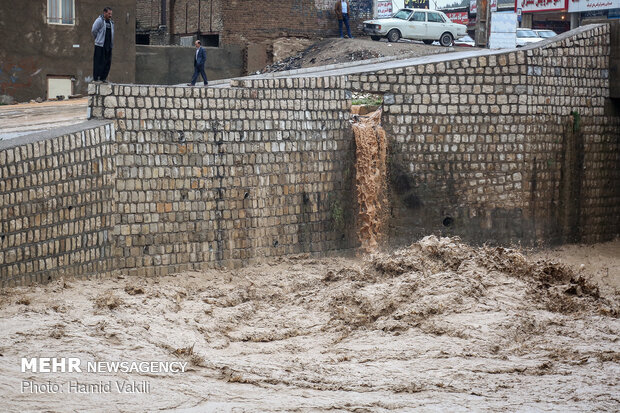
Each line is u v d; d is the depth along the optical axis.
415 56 79.31
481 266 43.62
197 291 45.50
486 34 82.44
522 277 43.50
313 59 85.25
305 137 53.88
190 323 37.72
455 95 57.75
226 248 50.69
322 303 41.28
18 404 26.12
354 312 39.53
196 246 49.59
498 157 58.78
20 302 37.84
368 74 56.31
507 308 39.41
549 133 60.28
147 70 85.69
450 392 29.47
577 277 44.66
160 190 48.09
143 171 47.47
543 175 60.25
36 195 41.16
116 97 46.56
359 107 57.34
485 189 58.69
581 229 62.75
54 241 42.41
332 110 55.12
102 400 27.14
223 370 31.28
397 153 57.03
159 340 34.53
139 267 47.53
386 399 28.50
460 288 40.16
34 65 78.19
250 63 89.38
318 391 29.27
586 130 62.09
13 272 40.16
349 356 33.81
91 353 31.78
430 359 33.38
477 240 58.81
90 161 44.56
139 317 37.56
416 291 40.69
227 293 44.41
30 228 40.94
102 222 45.62
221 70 88.69
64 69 79.62
